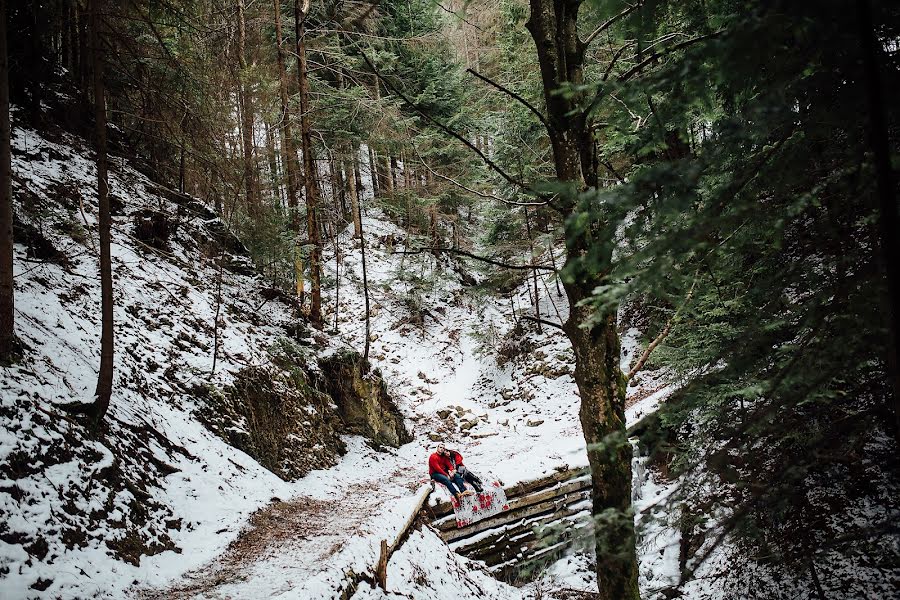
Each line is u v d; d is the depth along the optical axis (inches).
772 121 79.2
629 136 128.4
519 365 782.5
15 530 197.6
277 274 660.7
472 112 761.0
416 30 784.3
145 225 517.3
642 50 145.3
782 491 109.0
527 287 917.2
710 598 260.2
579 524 103.9
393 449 591.5
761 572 248.4
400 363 809.5
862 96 76.7
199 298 511.2
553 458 470.9
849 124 83.7
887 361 91.3
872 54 63.1
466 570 338.6
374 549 265.3
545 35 171.5
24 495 212.4
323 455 488.7
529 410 697.0
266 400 463.5
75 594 194.5
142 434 313.9
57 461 238.5
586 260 82.4
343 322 860.6
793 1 64.2
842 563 227.3
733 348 114.1
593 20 143.5
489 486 402.9
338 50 644.1
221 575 243.3
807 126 86.7
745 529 110.7
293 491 401.4
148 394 356.2
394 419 624.1
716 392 125.8
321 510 373.4
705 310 176.7
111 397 317.4
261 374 479.5
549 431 620.1
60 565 202.2
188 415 377.7
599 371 162.9
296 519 343.0
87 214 462.3
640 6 123.9
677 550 308.3
